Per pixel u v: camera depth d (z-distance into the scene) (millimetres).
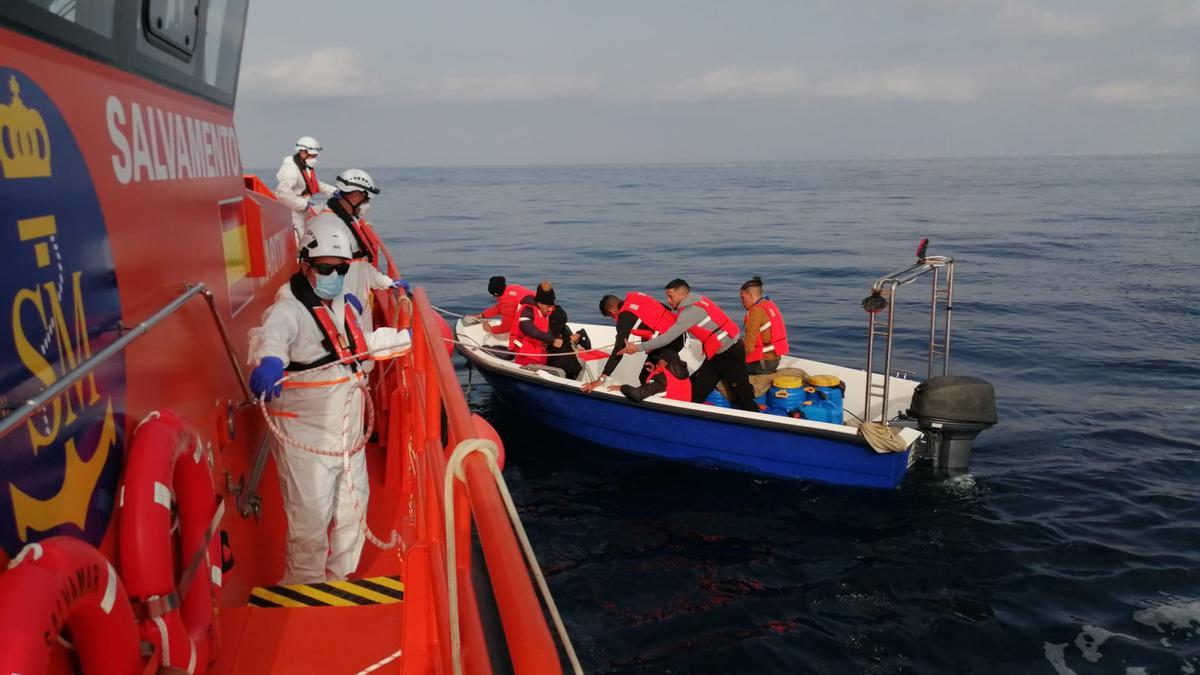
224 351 2488
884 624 5230
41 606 940
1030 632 5121
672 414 7504
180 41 2055
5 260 1087
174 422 1611
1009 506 6883
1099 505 6887
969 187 92125
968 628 5172
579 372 8625
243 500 2676
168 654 1390
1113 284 19359
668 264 24703
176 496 1626
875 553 6148
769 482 7410
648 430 7758
